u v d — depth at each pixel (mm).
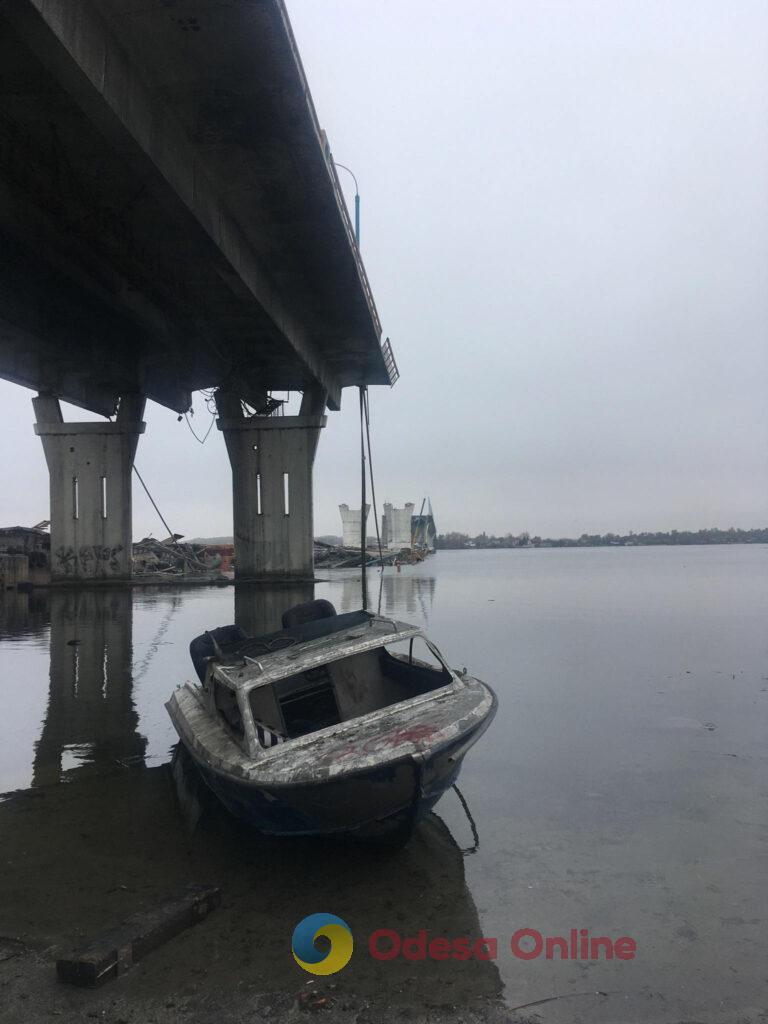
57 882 6598
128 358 39750
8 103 15648
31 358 38031
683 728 11242
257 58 15586
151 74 16031
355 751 6461
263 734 7277
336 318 34156
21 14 12086
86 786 9242
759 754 9883
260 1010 4746
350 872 6723
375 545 102062
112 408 47781
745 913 5816
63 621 26984
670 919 5750
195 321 28969
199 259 23281
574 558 131125
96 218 19516
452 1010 4715
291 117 17703
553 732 11164
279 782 6223
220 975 5121
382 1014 4684
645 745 10406
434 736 6586
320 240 24781
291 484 43188
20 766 10078
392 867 6781
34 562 52438
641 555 151250
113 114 14820
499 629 23250
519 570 72500
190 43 15062
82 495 43812
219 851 7270
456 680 8141
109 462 43812
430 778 6566
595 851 6984
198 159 19531
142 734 11625
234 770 6676
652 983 4965
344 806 6359
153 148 16719
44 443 43969
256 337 32500
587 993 4867
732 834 7301
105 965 5066
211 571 60031
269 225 23594
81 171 18547
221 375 39750
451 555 174375
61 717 12742
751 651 18375
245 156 19500
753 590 39469
